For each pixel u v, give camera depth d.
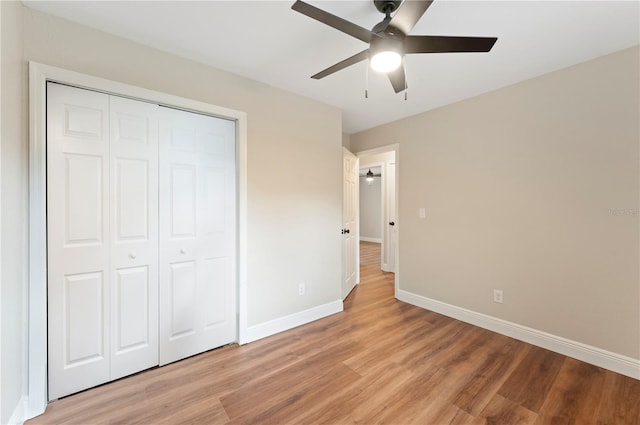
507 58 2.10
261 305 2.55
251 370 2.02
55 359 1.68
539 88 2.38
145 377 1.93
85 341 1.78
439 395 1.76
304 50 2.03
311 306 2.95
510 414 1.60
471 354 2.26
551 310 2.34
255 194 2.50
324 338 2.53
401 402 1.70
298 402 1.69
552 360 2.17
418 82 2.52
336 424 1.52
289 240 2.75
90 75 1.75
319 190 3.00
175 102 2.06
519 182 2.52
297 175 2.80
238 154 2.39
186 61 2.12
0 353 1.30
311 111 2.90
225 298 2.38
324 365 2.09
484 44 1.45
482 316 2.78
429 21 1.68
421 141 3.31
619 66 2.00
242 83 2.40
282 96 2.67
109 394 1.75
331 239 3.14
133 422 1.53
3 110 1.35
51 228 1.66
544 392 1.79
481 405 1.67
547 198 2.35
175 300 2.13
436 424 1.52
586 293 2.16
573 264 2.22
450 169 3.04
